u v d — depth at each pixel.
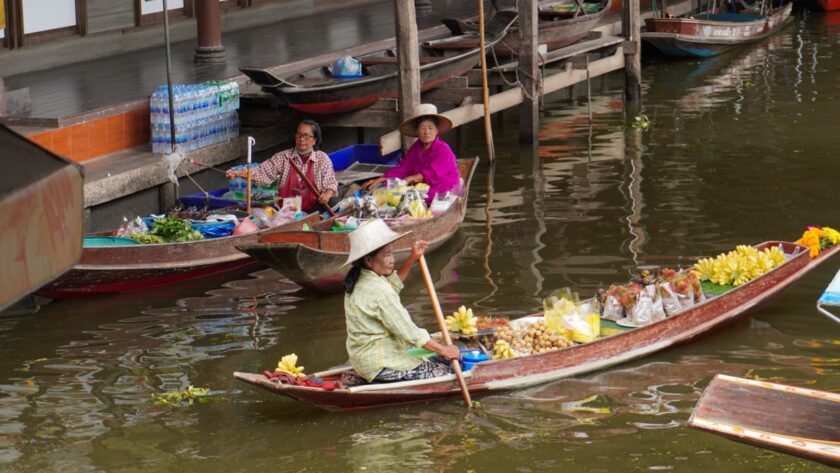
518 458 17.44
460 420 18.75
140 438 18.33
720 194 32.56
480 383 19.52
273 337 22.89
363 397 18.80
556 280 25.67
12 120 30.53
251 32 49.12
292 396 18.47
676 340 21.34
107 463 17.45
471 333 20.67
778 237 28.33
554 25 44.84
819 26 65.88
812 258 24.16
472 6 57.62
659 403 19.27
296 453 17.73
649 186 33.84
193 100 32.62
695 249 27.55
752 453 17.58
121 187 29.78
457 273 26.47
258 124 36.38
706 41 56.38
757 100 46.53
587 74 43.38
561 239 28.88
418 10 54.88
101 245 25.61
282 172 29.34
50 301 25.22
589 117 43.69
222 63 40.62
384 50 41.88
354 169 33.56
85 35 41.34
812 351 21.41
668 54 57.25
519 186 34.69
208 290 26.03
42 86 36.12
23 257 8.27
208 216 28.33
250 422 18.88
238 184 30.89
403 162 30.72
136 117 33.03
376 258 19.12
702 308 21.75
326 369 21.12
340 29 49.66
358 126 36.00
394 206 28.73
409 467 17.20
